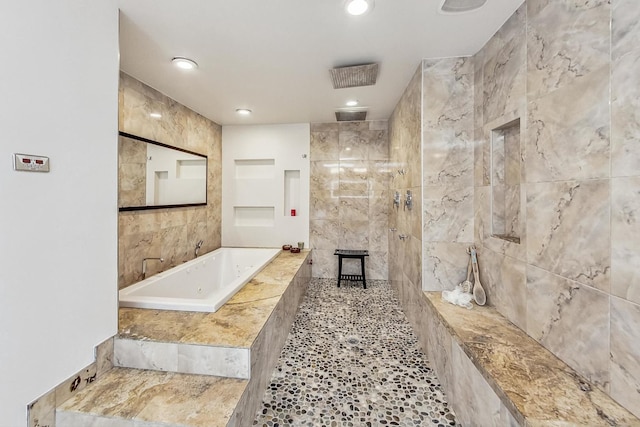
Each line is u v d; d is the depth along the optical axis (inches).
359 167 149.3
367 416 58.9
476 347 52.9
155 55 74.8
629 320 35.9
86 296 49.8
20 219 39.1
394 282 131.5
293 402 62.5
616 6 37.2
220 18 59.4
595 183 40.8
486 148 71.7
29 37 40.1
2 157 37.1
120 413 43.9
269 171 155.3
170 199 105.7
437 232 81.7
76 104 47.5
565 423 35.5
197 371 54.8
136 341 55.8
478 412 49.4
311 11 57.4
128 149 84.5
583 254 43.0
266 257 126.3
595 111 40.6
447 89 79.1
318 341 89.0
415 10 57.5
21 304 39.3
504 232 68.9
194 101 111.6
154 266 96.7
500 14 59.6
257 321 64.8
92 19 50.3
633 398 35.6
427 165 81.1
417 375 72.2
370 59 78.7
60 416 44.1
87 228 49.8
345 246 151.4
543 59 50.8
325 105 118.6
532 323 55.3
